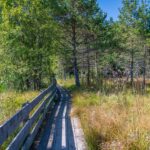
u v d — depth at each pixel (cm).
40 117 955
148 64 3762
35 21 2233
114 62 3397
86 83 3375
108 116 840
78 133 853
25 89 2259
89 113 1009
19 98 1347
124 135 643
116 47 3328
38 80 2314
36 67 2250
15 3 2255
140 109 960
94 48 3166
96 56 3334
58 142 758
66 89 3141
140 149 568
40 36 2262
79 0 2877
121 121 766
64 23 2931
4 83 2206
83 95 1748
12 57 2233
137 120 752
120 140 619
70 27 3002
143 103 1177
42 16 2256
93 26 2984
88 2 2905
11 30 2181
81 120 987
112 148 585
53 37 2386
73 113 1168
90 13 2967
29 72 2220
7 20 2202
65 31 3017
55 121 1054
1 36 2217
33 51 2186
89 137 698
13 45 2203
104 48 3139
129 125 709
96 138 680
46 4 2425
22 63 2212
